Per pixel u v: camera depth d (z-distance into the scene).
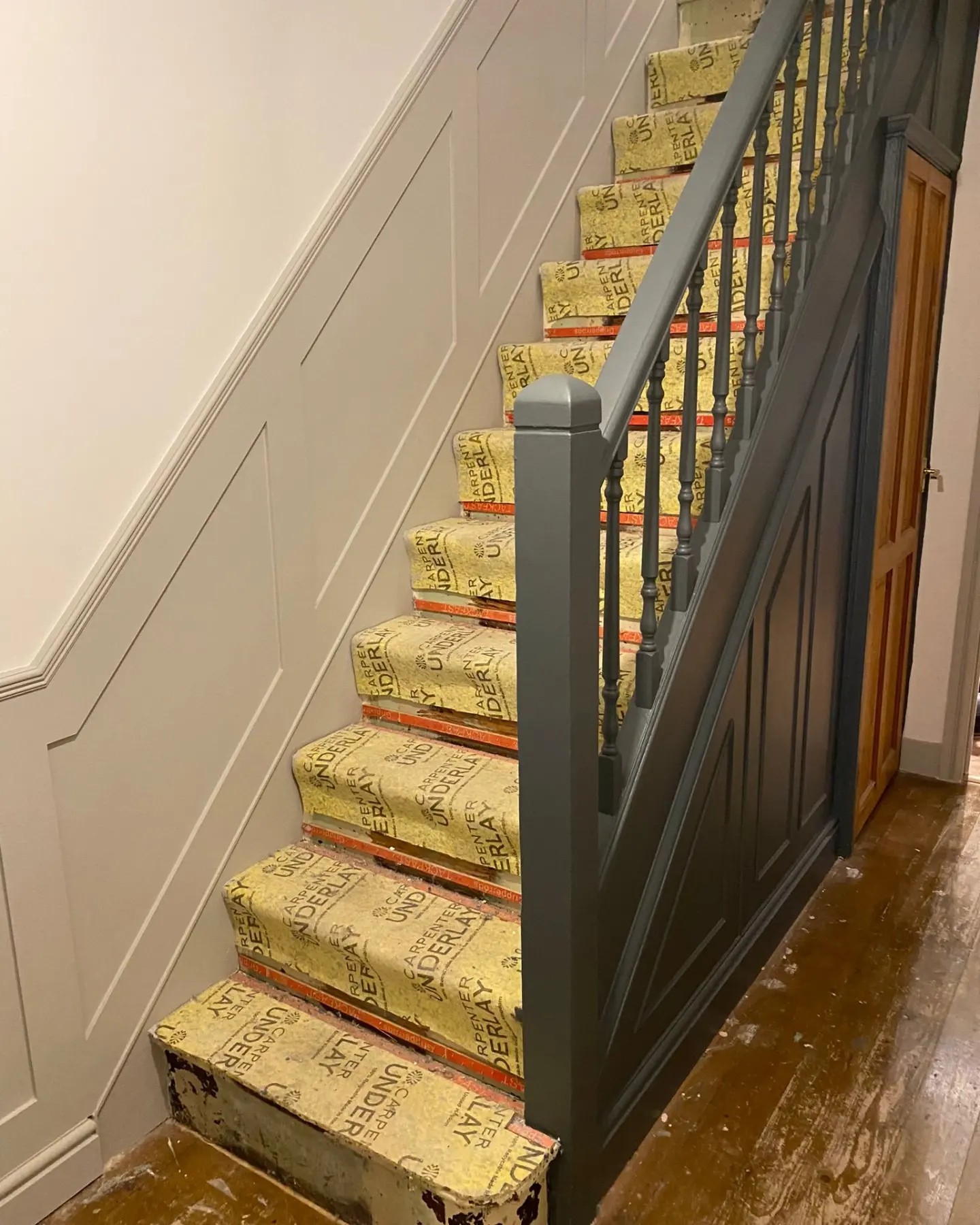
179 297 1.67
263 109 1.78
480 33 2.26
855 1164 1.67
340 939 1.72
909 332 2.57
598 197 2.62
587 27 2.62
